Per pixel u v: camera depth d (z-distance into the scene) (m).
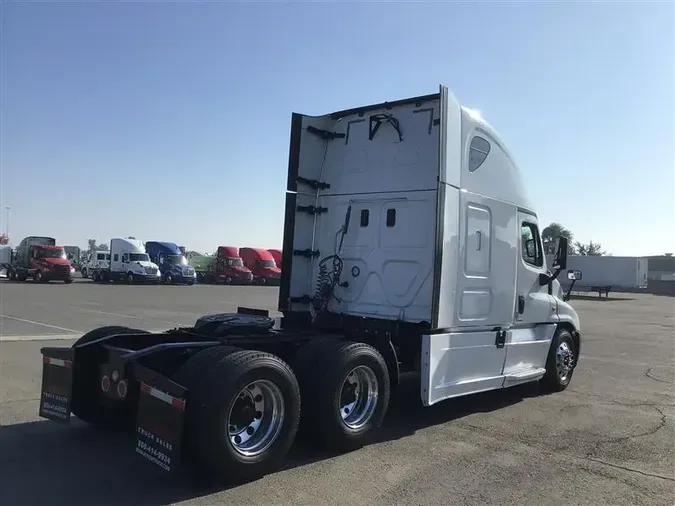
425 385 5.98
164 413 4.39
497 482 4.77
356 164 7.34
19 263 41.97
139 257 43.44
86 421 5.71
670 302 40.44
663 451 5.70
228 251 50.06
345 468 5.00
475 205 6.81
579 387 8.95
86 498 4.21
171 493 4.36
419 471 4.98
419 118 6.84
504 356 7.29
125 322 15.73
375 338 6.45
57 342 11.34
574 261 57.53
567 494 4.55
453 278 6.34
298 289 7.50
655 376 10.06
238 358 4.62
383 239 6.96
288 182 7.41
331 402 5.24
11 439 5.59
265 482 4.62
